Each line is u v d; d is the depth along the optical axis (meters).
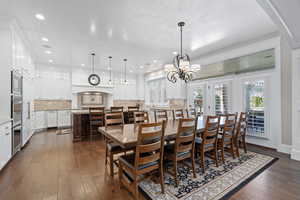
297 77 2.97
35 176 2.34
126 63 6.11
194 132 2.26
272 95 3.66
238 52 4.00
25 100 3.96
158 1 2.35
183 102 6.02
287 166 2.68
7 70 2.94
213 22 2.98
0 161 2.47
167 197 1.84
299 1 2.02
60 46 4.23
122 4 2.42
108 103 7.79
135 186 1.76
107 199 1.81
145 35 3.55
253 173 2.43
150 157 1.80
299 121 2.96
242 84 4.26
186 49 4.45
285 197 1.84
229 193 1.92
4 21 2.83
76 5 2.44
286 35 2.73
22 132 3.66
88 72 7.02
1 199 1.80
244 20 2.91
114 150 2.32
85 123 4.79
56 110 6.21
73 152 3.45
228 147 3.54
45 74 6.15
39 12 2.63
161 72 7.03
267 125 3.74
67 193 1.92
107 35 3.54
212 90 5.04
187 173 2.43
